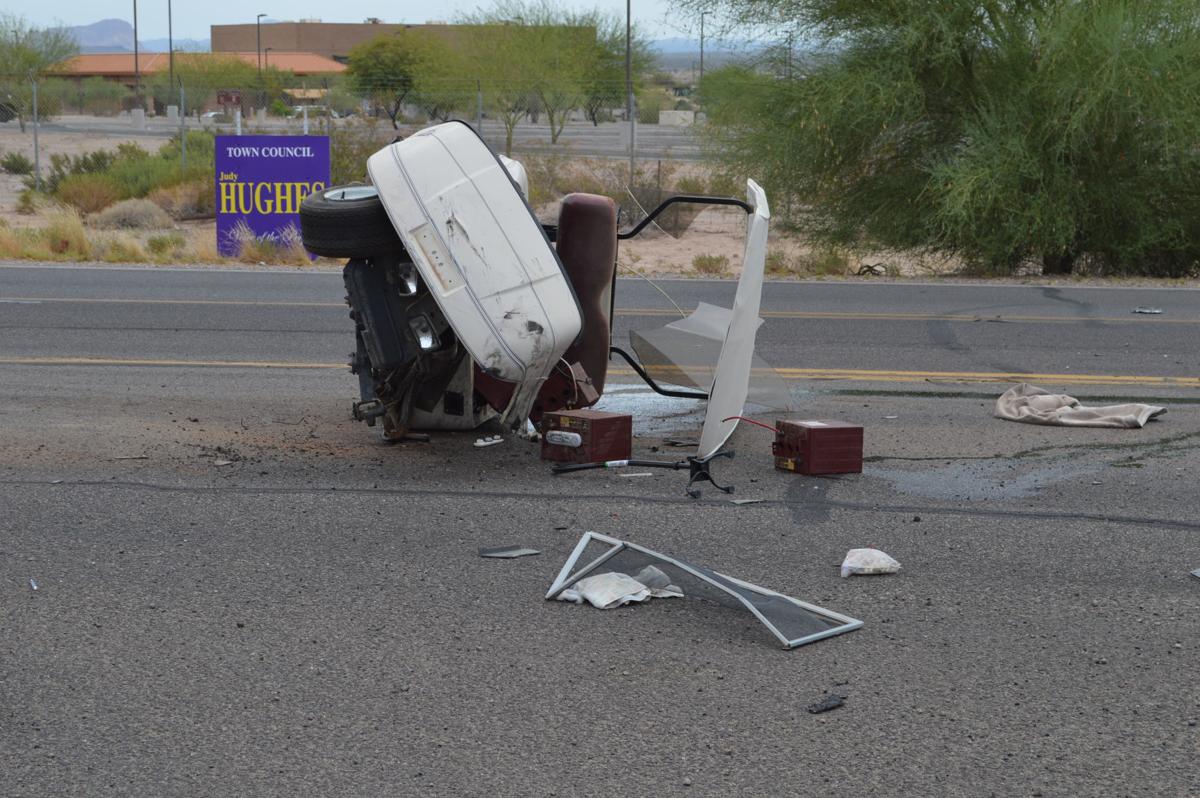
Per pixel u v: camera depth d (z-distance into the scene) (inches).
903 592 201.2
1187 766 143.7
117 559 213.3
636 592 194.9
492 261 257.3
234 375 394.0
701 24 896.9
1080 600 198.1
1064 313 587.8
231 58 3472.0
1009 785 139.1
